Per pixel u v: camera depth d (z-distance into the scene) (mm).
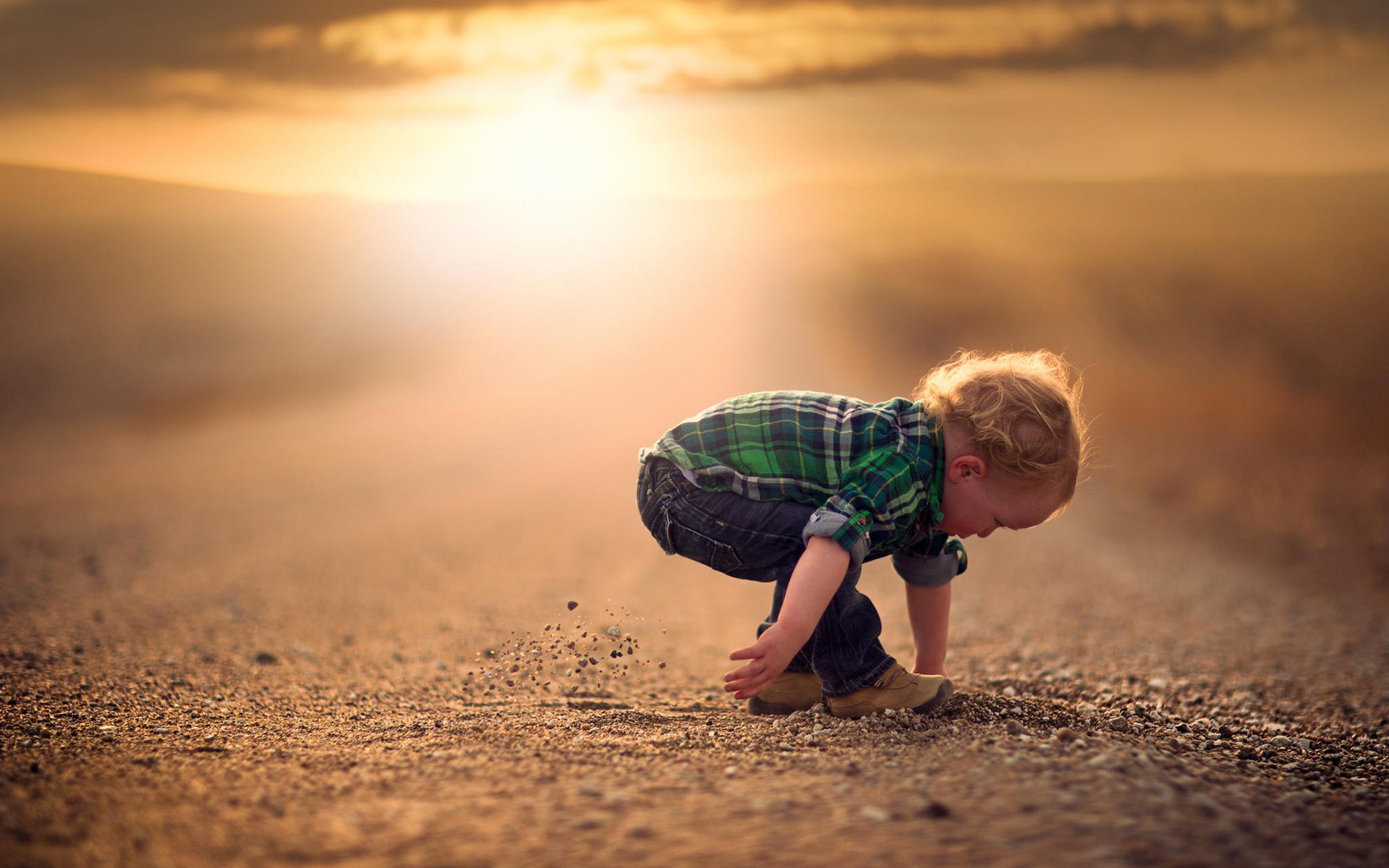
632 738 2418
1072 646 4762
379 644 4719
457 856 1582
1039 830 1648
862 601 2721
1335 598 6113
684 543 2643
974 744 2211
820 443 2537
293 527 9000
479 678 3881
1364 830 1856
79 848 1625
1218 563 7285
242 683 3662
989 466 2469
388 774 2045
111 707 3062
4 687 3244
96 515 9523
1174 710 3432
